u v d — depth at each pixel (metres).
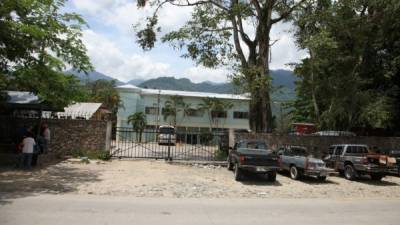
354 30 31.16
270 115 28.56
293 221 9.41
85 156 23.05
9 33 14.91
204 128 64.00
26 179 14.91
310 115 52.19
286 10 29.20
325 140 26.53
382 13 30.97
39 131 22.19
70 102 21.48
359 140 26.86
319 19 29.39
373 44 34.03
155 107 64.06
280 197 13.88
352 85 31.00
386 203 13.20
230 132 27.23
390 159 19.97
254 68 26.33
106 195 12.38
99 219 8.68
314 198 14.02
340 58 30.41
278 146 26.34
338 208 11.72
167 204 11.16
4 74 17.86
